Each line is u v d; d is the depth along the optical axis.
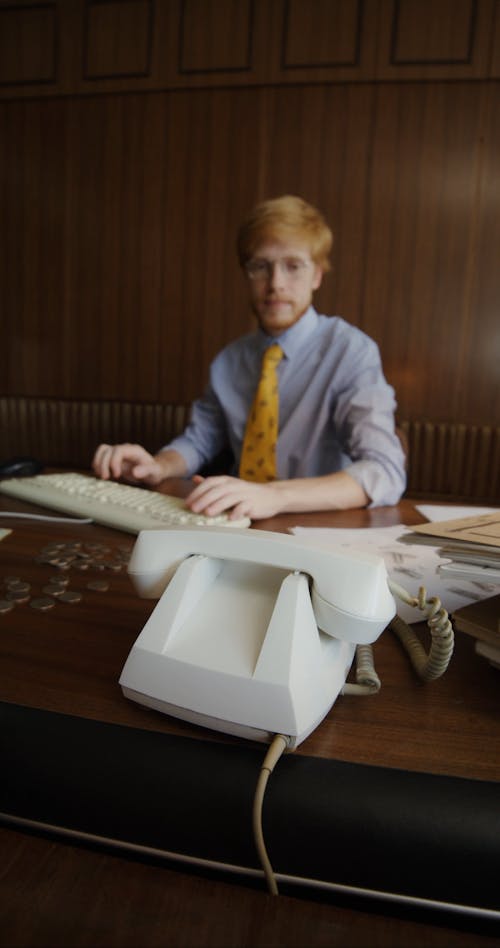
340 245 2.92
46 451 3.41
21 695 0.48
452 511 1.21
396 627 0.62
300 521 1.09
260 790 0.37
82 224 3.18
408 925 0.33
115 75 3.04
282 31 2.85
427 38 2.72
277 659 0.41
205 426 1.87
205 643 0.44
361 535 0.98
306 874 0.39
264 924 0.33
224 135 2.96
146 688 0.44
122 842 0.41
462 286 2.84
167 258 3.11
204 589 0.48
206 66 2.94
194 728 0.44
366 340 1.66
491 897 0.37
